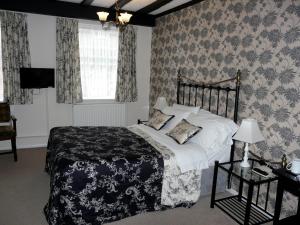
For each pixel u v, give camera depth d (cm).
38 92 495
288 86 265
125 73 546
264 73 292
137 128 399
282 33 270
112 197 259
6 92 460
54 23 486
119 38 530
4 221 261
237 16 328
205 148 315
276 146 281
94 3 465
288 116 267
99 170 251
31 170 389
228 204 308
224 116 357
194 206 303
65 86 500
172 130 349
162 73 525
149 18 534
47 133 514
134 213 274
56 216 239
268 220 267
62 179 239
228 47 345
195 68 418
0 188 329
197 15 407
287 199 267
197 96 415
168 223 268
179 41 460
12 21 448
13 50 456
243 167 282
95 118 539
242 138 268
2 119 434
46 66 493
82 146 294
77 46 499
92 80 532
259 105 301
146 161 271
